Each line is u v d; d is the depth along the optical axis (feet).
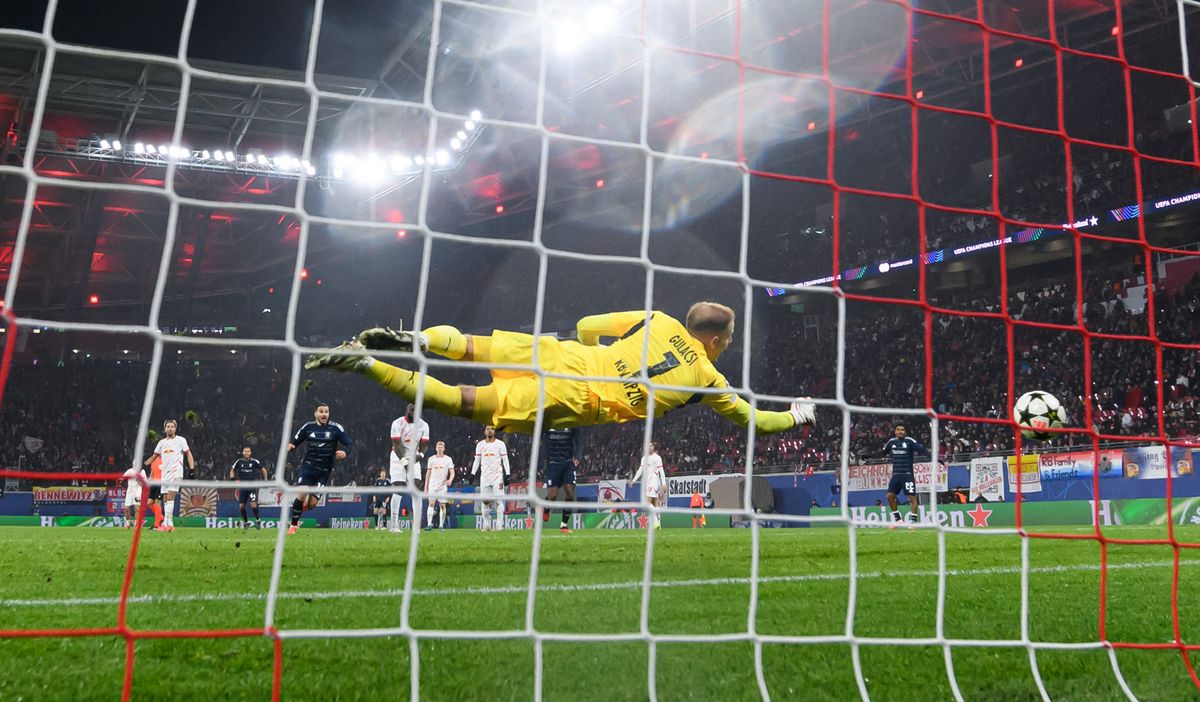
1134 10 78.18
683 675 9.16
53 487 86.17
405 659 9.57
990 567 21.45
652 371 17.17
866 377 97.30
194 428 115.14
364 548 28.32
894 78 91.66
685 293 117.80
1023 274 99.66
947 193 102.06
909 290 104.94
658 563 22.22
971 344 93.56
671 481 83.92
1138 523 62.08
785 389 103.76
